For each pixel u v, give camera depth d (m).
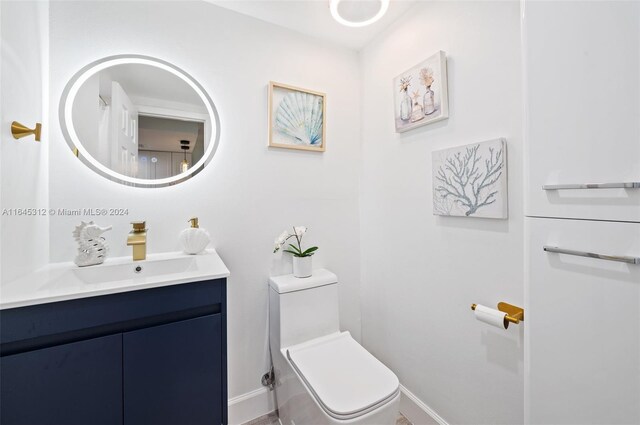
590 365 0.67
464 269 1.24
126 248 1.28
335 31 1.70
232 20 1.51
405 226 1.56
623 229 0.62
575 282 0.70
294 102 1.66
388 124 1.67
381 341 1.75
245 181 1.54
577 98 0.69
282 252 1.63
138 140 1.32
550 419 0.75
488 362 1.15
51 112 1.15
